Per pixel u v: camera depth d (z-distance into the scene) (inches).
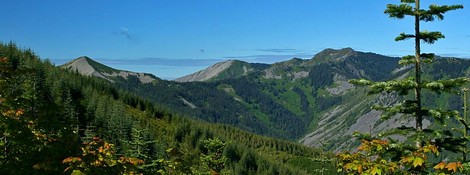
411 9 539.8
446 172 382.6
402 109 549.3
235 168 5999.0
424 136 499.2
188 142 6584.6
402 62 563.2
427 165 463.8
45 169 383.9
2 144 400.8
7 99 399.9
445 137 543.5
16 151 407.5
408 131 534.3
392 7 542.9
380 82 548.7
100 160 410.6
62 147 420.8
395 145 493.0
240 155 6643.7
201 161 988.6
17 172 394.0
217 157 1144.2
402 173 408.2
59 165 401.1
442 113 535.8
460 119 540.1
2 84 401.4
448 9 533.3
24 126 400.2
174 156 538.9
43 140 423.8
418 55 553.9
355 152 467.5
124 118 5772.6
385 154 505.0
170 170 532.7
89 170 382.9
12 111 411.2
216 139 1179.9
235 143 7012.8
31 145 406.0
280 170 6988.2
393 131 535.8
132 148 848.9
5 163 398.3
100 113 5590.6
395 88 545.3
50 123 429.7
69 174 398.3
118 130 4357.8
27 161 403.9
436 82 529.7
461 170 380.5
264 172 6437.0
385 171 409.1
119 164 430.6
